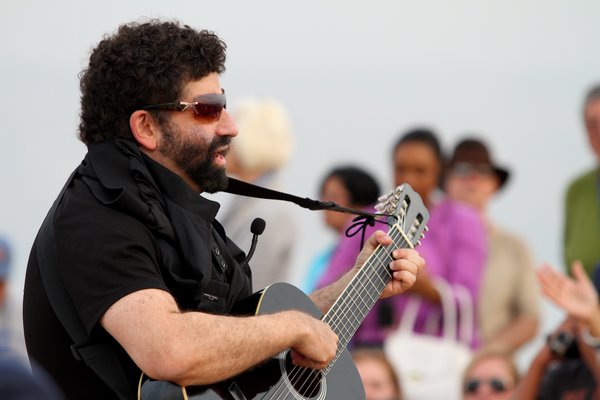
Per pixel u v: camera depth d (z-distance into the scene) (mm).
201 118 8109
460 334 14531
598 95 15672
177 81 8055
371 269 9047
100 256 7586
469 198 15672
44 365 7895
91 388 7840
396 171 15492
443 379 13945
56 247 7711
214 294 8086
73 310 7734
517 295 15195
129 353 7500
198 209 8047
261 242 13711
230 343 7594
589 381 12125
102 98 8086
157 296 7547
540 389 12359
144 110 8055
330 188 15461
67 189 7930
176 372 7449
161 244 7852
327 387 8531
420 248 14812
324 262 15461
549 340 12336
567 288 12266
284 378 8172
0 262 8766
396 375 13523
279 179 14578
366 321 14266
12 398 6016
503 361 13562
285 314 7984
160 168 8031
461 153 15711
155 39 8094
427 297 14438
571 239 15711
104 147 8047
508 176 15852
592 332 12188
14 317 8695
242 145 14438
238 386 7938
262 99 14641
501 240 15281
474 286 14781
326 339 8086
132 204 7742
